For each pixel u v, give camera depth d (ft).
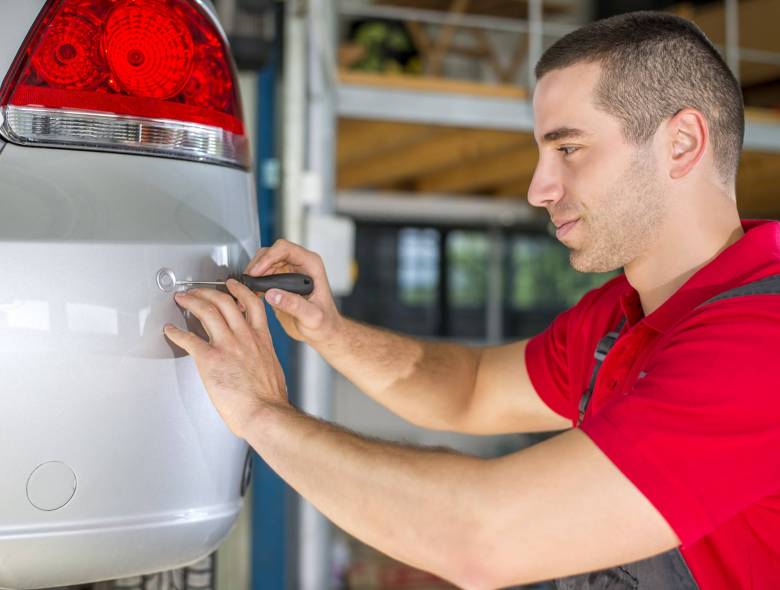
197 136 3.41
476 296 29.68
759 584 3.14
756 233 3.47
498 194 26.27
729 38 18.66
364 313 29.12
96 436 3.10
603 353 3.94
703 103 3.47
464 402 4.83
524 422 4.92
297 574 9.24
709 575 3.19
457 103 15.34
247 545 8.48
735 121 3.57
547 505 2.86
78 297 3.07
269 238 8.63
